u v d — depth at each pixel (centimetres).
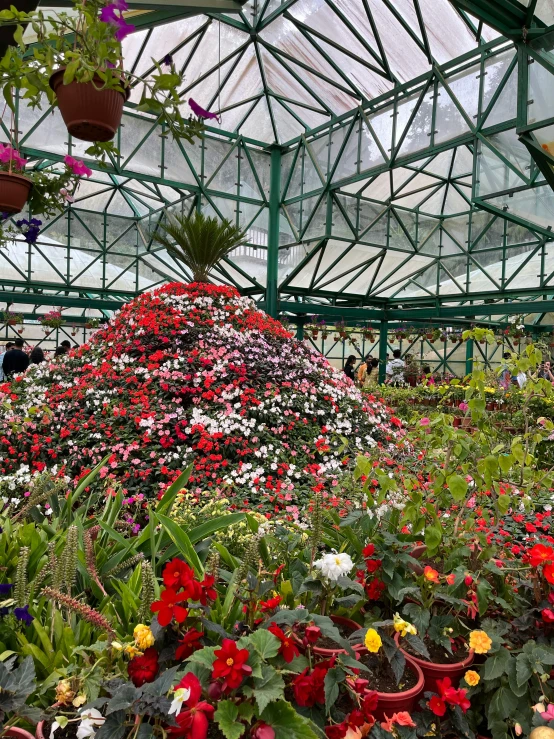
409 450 334
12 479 298
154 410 358
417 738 123
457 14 712
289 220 1131
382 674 133
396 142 908
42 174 233
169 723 93
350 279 1180
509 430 489
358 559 165
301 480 336
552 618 133
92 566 154
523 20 440
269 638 101
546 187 652
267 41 888
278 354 470
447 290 1171
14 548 166
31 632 137
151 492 309
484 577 162
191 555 154
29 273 1162
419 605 150
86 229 1209
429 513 173
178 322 451
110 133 176
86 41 143
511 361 223
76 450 345
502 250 1043
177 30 830
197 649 108
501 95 707
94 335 507
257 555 139
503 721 126
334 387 446
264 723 92
